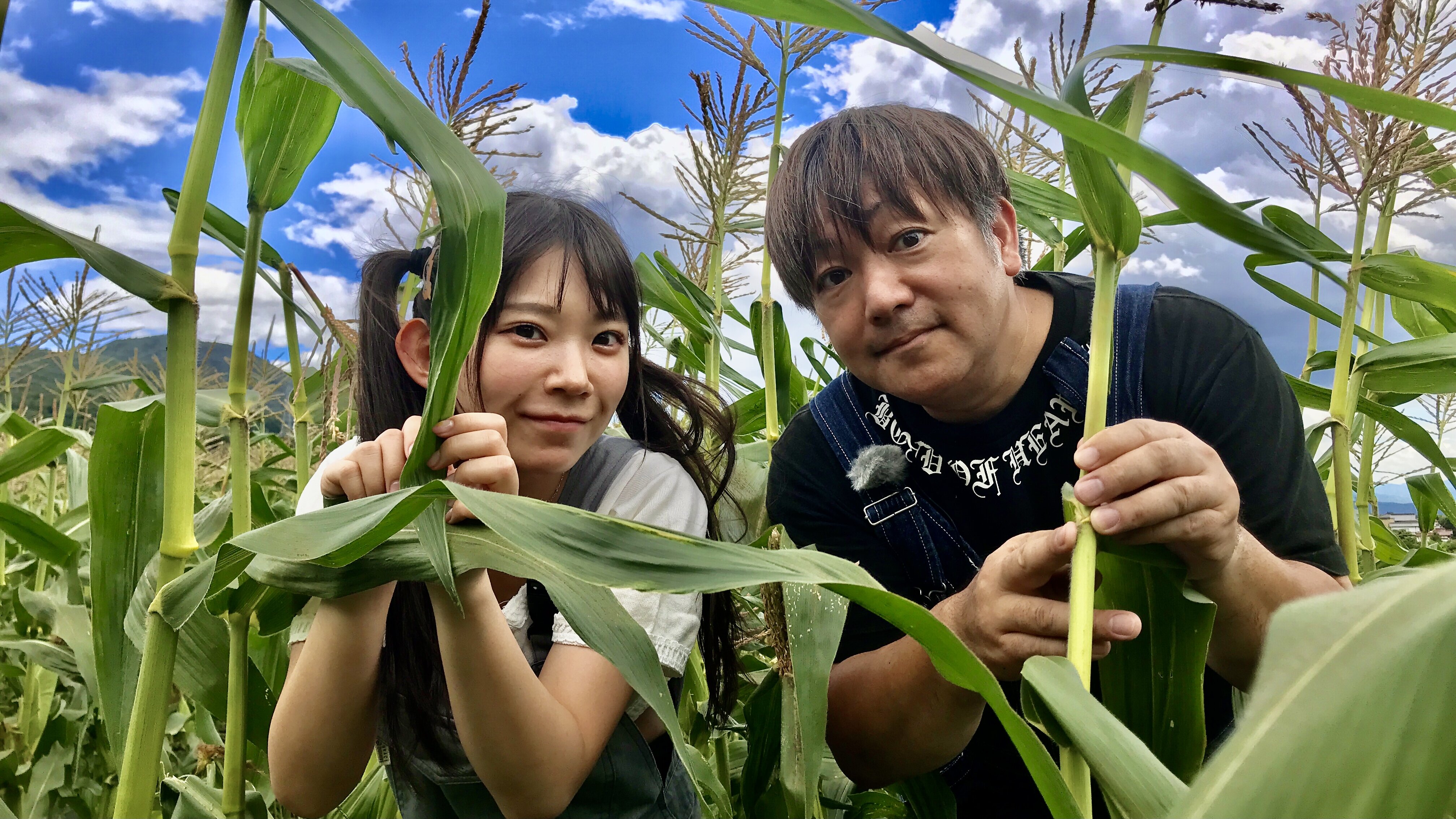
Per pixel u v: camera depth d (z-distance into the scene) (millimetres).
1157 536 473
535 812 567
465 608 497
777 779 796
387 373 681
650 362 773
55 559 929
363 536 373
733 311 1212
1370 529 992
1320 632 211
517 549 419
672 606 659
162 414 595
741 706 1044
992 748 812
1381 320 993
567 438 614
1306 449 734
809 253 684
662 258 1083
